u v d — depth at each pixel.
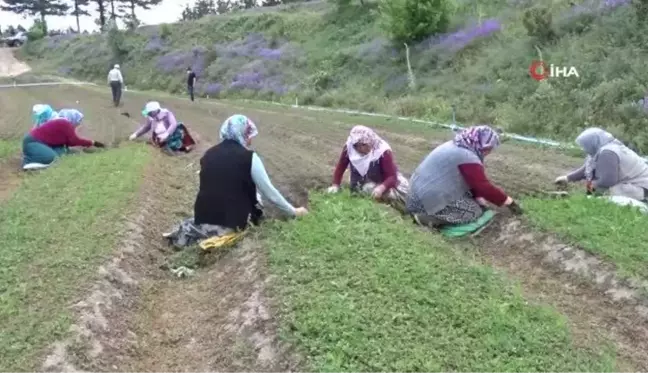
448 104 18.86
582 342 5.21
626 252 6.59
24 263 6.70
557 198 8.55
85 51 53.62
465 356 4.79
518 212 7.89
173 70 41.50
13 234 7.57
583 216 7.55
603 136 8.38
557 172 10.62
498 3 26.83
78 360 5.10
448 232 7.98
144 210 8.66
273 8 50.66
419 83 22.75
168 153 13.65
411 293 5.55
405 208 8.36
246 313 5.68
